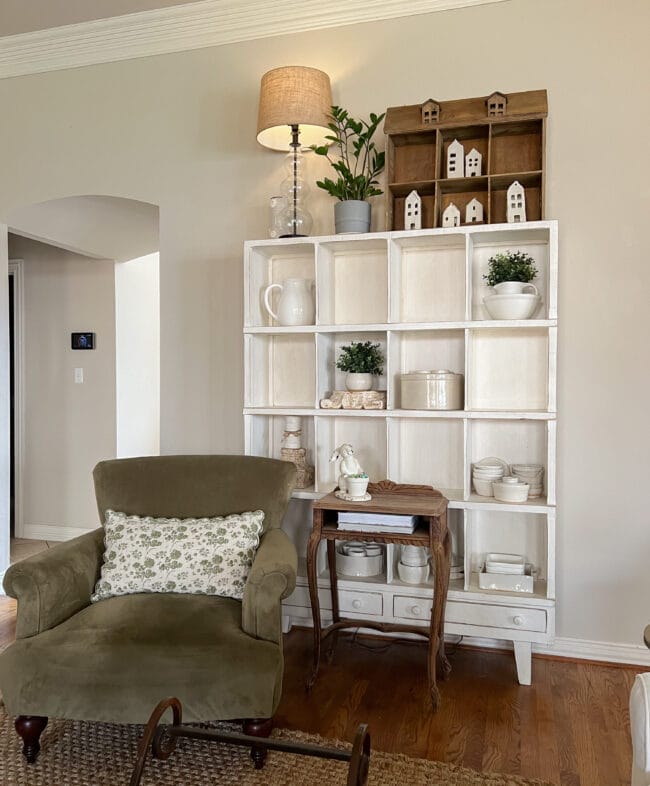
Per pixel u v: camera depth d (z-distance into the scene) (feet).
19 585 6.55
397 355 9.34
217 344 10.39
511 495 8.39
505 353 9.15
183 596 7.35
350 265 9.80
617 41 8.62
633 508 8.68
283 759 6.66
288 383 10.18
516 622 8.14
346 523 8.00
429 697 7.91
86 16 10.40
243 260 10.14
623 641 8.78
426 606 8.36
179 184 10.54
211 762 6.60
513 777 6.35
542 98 8.59
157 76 10.62
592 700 7.87
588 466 8.81
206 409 10.46
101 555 7.86
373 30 9.59
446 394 8.72
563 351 8.84
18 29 10.80
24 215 11.80
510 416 8.30
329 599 8.77
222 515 8.18
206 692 6.13
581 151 8.75
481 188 9.18
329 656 8.87
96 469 8.61
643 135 8.54
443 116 8.97
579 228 8.77
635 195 8.57
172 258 10.59
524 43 8.96
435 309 9.45
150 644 6.30
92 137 11.00
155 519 8.00
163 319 10.65
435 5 9.27
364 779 4.52
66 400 15.19
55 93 11.21
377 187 9.64
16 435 15.53
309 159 9.95
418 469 9.58
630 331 8.62
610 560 8.79
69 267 15.12
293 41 9.95
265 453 10.01
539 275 9.04
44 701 6.22
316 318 9.12
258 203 10.18
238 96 10.23
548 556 8.12
